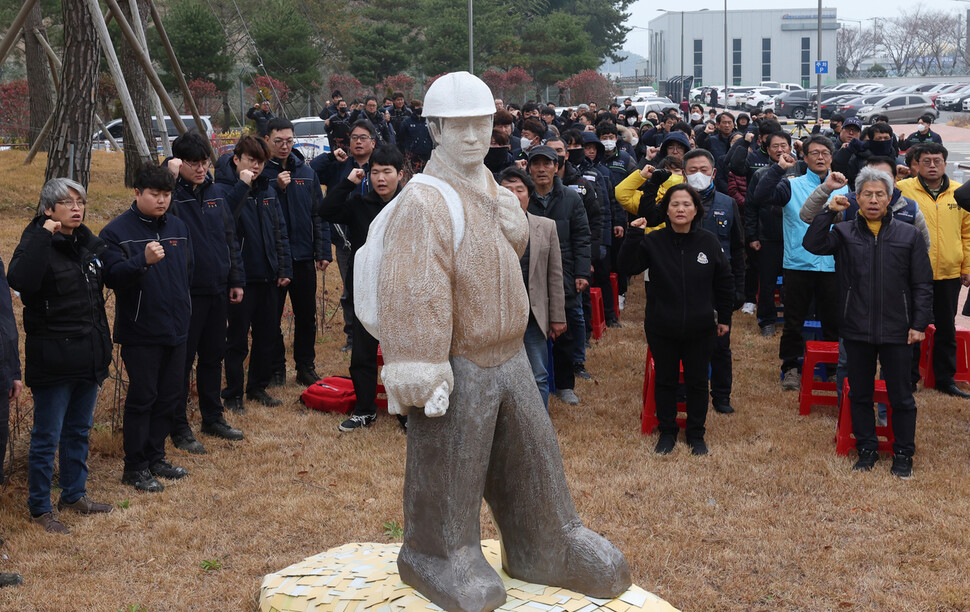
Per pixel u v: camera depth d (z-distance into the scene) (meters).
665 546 4.65
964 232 7.21
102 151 20.34
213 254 5.96
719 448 6.07
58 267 4.61
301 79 37.09
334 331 9.29
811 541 4.73
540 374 6.08
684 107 37.78
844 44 102.62
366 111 15.06
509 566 3.52
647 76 100.62
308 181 7.38
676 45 86.94
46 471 4.76
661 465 5.79
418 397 3.03
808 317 8.80
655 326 5.93
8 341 4.50
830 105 45.00
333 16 43.00
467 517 3.28
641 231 6.02
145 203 5.12
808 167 7.56
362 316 3.19
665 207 5.91
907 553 4.61
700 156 7.44
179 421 6.02
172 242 5.29
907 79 82.06
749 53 86.06
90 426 4.98
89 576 4.34
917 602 4.14
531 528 3.40
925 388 7.52
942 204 7.15
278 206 6.93
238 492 5.32
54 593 4.16
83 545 4.63
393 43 41.72
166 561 4.51
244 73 38.06
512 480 3.38
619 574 3.38
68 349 4.68
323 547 4.68
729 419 6.71
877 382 6.17
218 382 6.27
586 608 3.30
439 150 3.21
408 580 3.42
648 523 4.95
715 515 5.05
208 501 5.21
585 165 8.99
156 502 5.17
